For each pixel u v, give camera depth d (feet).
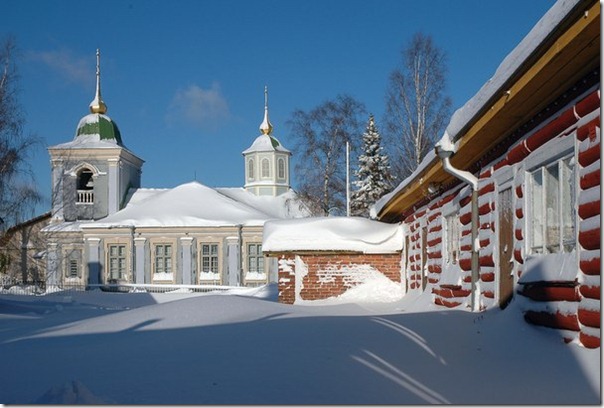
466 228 42.70
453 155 39.34
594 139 23.70
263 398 20.36
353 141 149.69
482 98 30.83
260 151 183.83
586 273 23.94
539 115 30.07
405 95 118.11
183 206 161.89
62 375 25.76
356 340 29.91
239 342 30.78
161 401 20.40
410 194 55.98
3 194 109.40
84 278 155.94
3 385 24.50
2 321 57.62
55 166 166.09
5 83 109.19
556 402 18.81
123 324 42.16
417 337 30.53
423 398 20.02
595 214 23.32
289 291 68.13
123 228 155.63
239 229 154.81
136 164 182.91
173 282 154.81
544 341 26.22
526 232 31.09
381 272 67.97
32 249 167.22
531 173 31.17
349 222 70.03
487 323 32.55
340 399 20.02
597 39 21.80
